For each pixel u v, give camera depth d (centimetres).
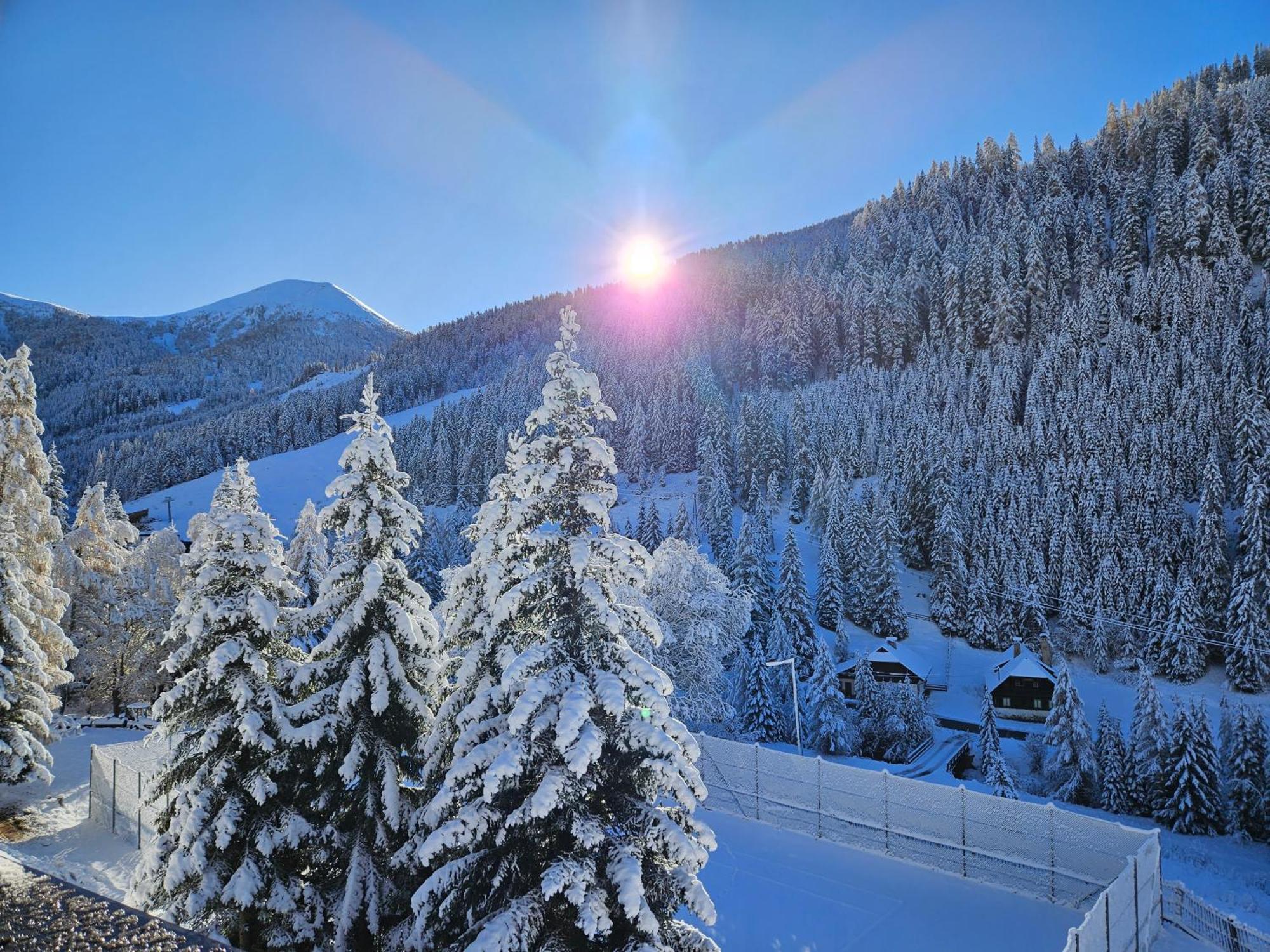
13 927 943
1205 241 11794
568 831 1168
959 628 7288
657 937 1065
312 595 3869
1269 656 5797
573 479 1275
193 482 14900
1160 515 7144
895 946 1655
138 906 1493
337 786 1495
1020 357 11125
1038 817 1891
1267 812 3612
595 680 1164
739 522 9788
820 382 13450
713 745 2612
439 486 12431
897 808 2139
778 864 2080
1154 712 4003
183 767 1487
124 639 3881
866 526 7556
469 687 1380
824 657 4666
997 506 7981
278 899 1345
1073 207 14775
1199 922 1728
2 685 2361
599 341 18088
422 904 1101
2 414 3072
